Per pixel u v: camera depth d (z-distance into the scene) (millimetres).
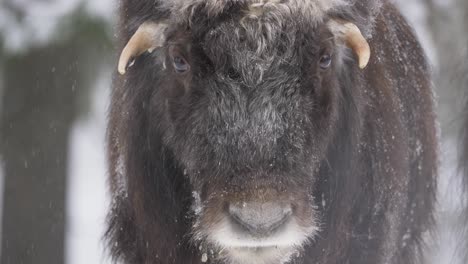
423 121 22188
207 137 16938
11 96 38188
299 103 16922
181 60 17328
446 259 27938
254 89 16781
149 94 18719
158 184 19078
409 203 21984
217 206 16781
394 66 21109
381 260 20641
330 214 19359
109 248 21016
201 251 18781
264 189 16438
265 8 16984
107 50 35031
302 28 17047
